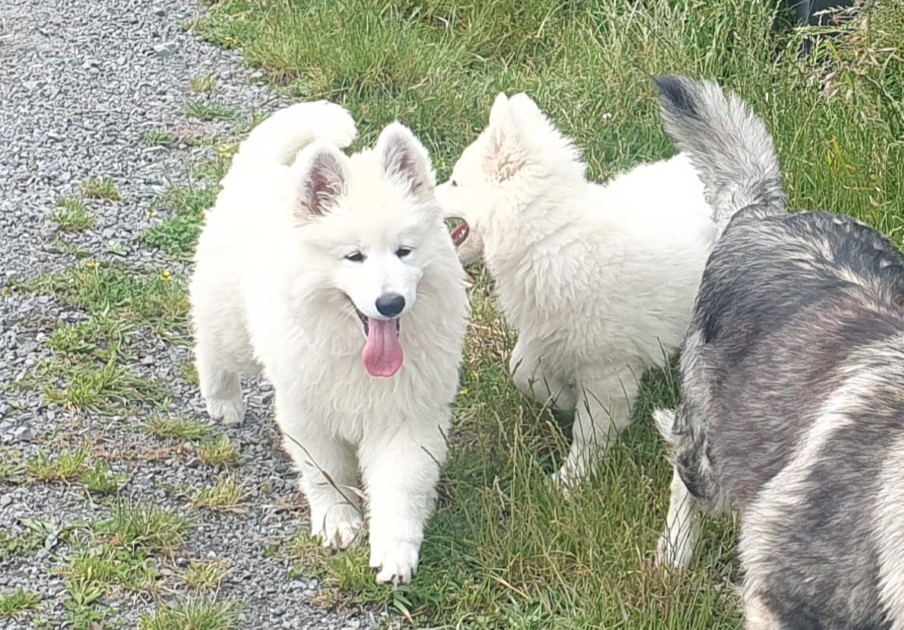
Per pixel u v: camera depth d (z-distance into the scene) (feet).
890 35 13.34
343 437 10.83
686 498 10.67
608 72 14.55
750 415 9.81
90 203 13.51
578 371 11.42
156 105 14.97
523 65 15.38
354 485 11.03
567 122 14.05
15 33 16.34
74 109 14.83
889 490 9.01
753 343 10.02
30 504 10.90
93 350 12.00
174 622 10.25
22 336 12.07
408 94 14.78
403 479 10.62
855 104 13.15
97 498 10.99
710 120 10.86
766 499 9.45
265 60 15.56
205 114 14.82
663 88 10.89
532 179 11.17
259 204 11.06
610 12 15.17
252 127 14.67
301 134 11.29
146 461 11.27
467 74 15.25
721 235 10.62
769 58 14.49
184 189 13.70
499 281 11.43
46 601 10.39
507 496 10.85
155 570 10.57
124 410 11.60
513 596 10.49
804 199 12.52
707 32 14.84
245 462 11.35
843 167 12.59
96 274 12.62
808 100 13.52
